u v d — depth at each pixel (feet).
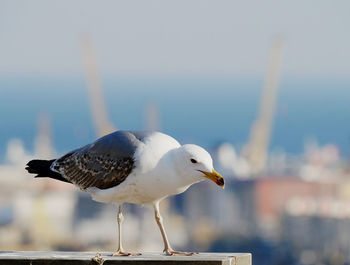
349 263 190.90
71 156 35.40
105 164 33.09
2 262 28.96
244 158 332.60
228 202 245.24
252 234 222.69
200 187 244.42
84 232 200.23
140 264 28.53
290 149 587.68
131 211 208.74
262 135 366.22
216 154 286.66
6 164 356.18
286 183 255.91
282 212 219.82
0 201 232.12
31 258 28.94
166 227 220.84
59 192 230.48
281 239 204.13
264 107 377.50
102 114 402.31
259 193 251.60
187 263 28.45
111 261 28.66
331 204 228.43
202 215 240.73
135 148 32.12
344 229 199.72
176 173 31.58
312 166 323.37
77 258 28.86
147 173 31.73
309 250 195.72
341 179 266.57
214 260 28.43
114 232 200.75
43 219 214.28
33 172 36.78
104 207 215.92
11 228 205.67
